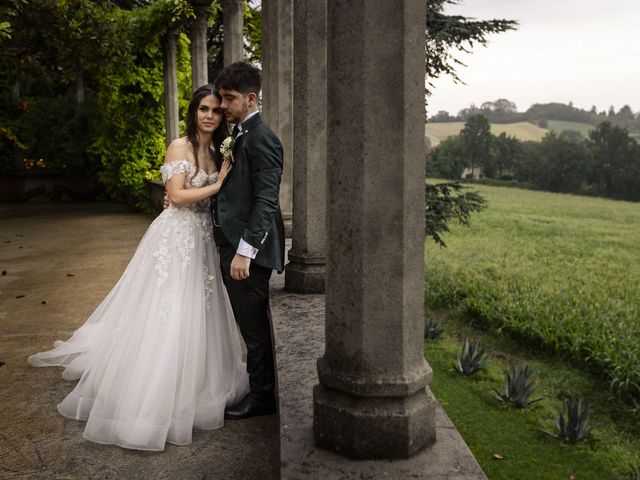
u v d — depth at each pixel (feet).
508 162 165.27
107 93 43.50
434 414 5.54
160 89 44.39
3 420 9.21
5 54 36.52
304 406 6.55
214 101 9.17
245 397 9.41
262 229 7.90
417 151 5.03
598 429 17.26
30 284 20.29
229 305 9.71
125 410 8.32
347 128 4.99
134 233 33.96
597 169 147.84
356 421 5.22
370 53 4.79
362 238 5.03
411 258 5.14
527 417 17.63
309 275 11.99
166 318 8.57
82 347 11.44
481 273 40.81
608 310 29.91
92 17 33.60
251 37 41.34
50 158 59.62
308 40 11.18
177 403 8.48
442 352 24.73
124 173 45.06
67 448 8.27
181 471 7.63
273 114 19.30
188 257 8.97
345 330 5.28
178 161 9.07
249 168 8.16
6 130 51.13
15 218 42.86
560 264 45.85
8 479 7.40
